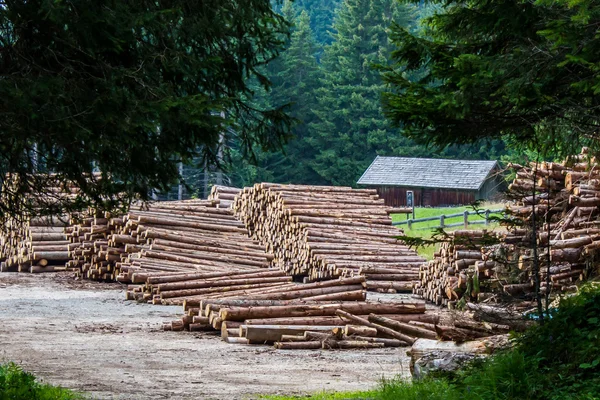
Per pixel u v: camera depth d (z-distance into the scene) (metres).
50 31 24.89
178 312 60.31
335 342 45.47
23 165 27.58
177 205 87.75
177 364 38.38
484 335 33.75
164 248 74.44
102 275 79.50
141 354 41.34
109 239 78.25
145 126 24.77
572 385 22.77
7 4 24.41
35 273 86.81
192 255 74.94
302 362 40.03
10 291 71.38
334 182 196.00
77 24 24.28
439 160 173.62
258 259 78.81
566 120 27.64
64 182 28.55
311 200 83.69
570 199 53.78
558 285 51.03
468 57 25.61
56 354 40.28
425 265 68.25
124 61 26.75
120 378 33.47
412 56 29.47
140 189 29.17
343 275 74.56
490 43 28.33
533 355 25.30
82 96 24.70
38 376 33.16
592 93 26.48
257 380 34.00
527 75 25.16
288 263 81.56
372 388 31.33
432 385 25.19
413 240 31.14
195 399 28.47
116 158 27.28
